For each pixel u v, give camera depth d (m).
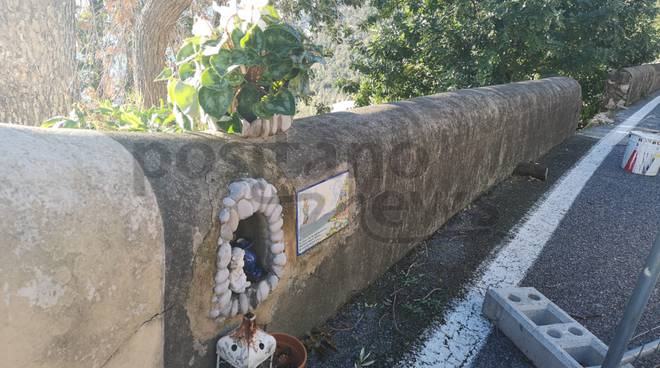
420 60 11.60
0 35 3.67
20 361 1.39
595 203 5.99
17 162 1.44
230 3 2.30
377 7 11.78
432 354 3.09
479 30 10.20
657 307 3.79
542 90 7.35
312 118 3.26
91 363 1.62
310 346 2.97
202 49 2.27
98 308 1.60
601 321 3.54
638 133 7.43
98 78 9.15
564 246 4.74
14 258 1.33
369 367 2.93
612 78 13.30
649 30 14.09
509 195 6.02
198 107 2.28
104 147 1.79
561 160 7.90
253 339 2.17
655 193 6.49
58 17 4.13
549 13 9.41
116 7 8.34
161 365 1.97
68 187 1.52
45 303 1.42
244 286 2.29
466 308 3.61
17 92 3.86
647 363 3.11
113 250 1.61
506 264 4.31
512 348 3.18
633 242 4.92
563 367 2.76
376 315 3.43
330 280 3.17
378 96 12.66
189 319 2.05
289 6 11.51
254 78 2.39
